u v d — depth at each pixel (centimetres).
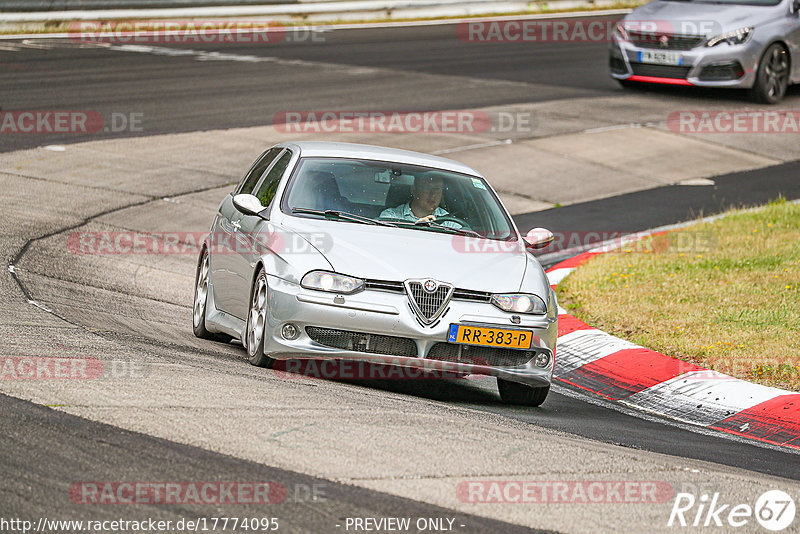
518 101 7756
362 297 2591
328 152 3105
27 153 5653
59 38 9669
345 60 9175
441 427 2227
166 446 1920
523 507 1784
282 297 2619
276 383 2491
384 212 2912
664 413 2862
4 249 3938
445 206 2984
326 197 2922
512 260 2830
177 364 2578
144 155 5831
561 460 2077
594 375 3188
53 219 4556
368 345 2603
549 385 2731
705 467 2188
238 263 2955
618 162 6394
